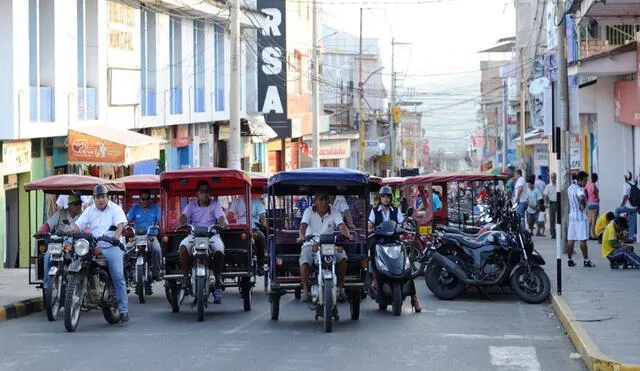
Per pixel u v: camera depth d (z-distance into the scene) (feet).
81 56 91.76
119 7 100.12
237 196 56.24
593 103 105.19
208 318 51.39
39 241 54.49
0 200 78.18
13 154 79.05
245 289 54.13
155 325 48.60
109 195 60.39
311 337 44.37
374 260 52.39
